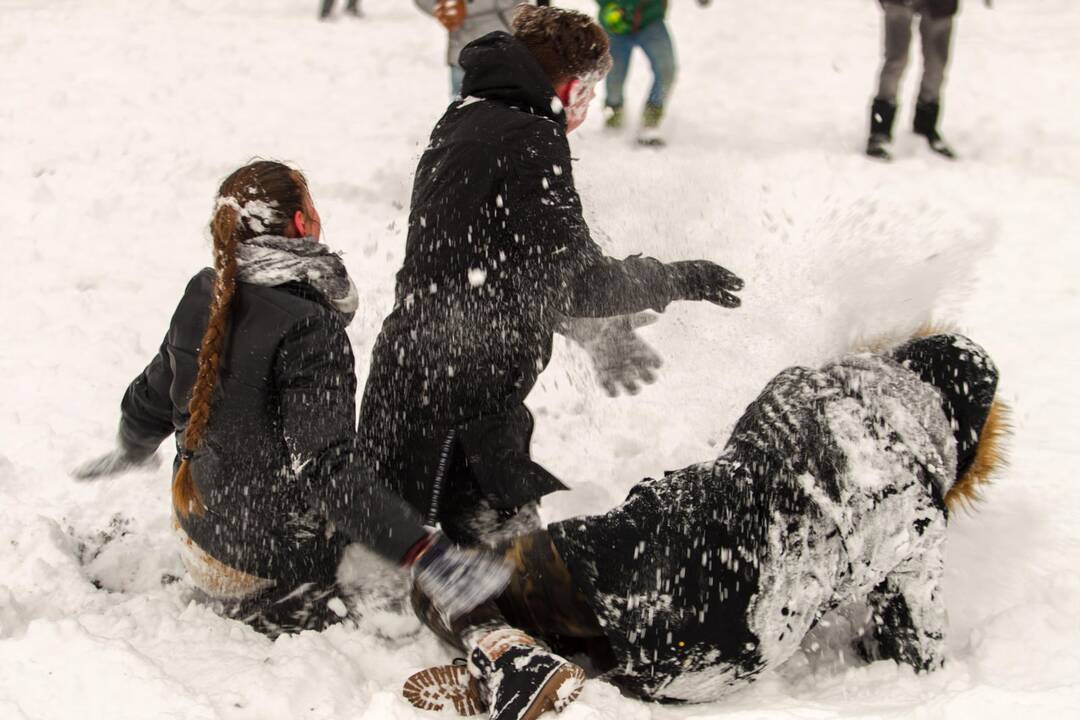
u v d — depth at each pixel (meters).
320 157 8.63
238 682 2.85
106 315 6.05
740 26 13.48
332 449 2.89
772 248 6.66
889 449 2.99
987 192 8.08
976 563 3.73
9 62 11.30
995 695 2.72
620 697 2.85
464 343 3.48
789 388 3.12
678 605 2.90
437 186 3.50
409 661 3.16
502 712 2.71
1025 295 6.45
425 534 2.80
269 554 3.23
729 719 2.78
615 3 8.89
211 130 9.26
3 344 5.67
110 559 3.74
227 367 3.02
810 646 3.30
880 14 14.15
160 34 12.70
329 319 3.03
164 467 4.43
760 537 2.92
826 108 10.25
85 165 8.25
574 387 5.17
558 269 3.43
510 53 3.53
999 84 10.93
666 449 4.64
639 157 8.65
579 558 2.98
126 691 2.76
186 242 7.10
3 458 4.54
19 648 2.89
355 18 14.07
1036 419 4.98
